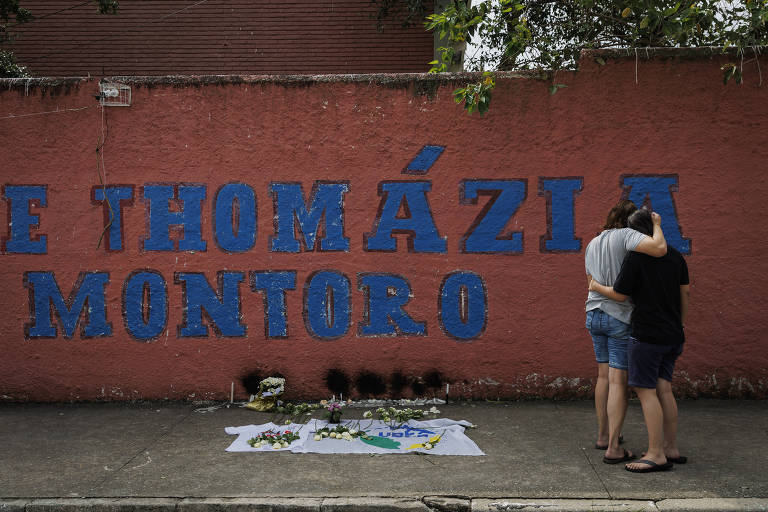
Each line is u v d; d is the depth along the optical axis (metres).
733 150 6.00
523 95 6.14
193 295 6.29
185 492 4.08
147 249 6.30
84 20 10.28
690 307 6.05
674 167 6.05
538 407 5.94
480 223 6.19
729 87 5.99
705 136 6.02
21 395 6.32
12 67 8.66
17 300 6.31
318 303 6.27
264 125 6.27
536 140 6.14
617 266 4.50
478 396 6.21
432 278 6.22
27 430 5.45
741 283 6.00
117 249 6.30
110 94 6.24
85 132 6.29
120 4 10.28
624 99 6.07
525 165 6.15
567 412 5.75
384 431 5.29
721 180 6.01
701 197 6.03
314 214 6.27
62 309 6.30
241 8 10.28
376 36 10.19
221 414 5.90
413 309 6.23
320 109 6.26
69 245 6.30
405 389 6.24
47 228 6.30
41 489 4.16
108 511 3.93
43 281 6.30
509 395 6.19
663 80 6.04
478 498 3.94
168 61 10.27
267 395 5.98
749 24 5.82
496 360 6.19
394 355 6.23
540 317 6.15
